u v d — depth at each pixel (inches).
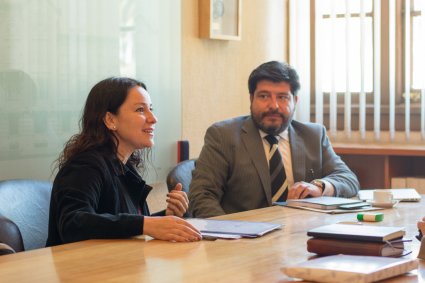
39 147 112.1
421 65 157.6
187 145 142.0
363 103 163.9
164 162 138.5
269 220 85.4
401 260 56.1
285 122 112.4
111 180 82.0
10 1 106.7
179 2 140.4
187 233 71.1
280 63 113.7
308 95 170.7
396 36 162.2
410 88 160.7
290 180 113.3
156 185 137.5
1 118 105.9
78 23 118.2
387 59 164.2
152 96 134.8
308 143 117.0
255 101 112.5
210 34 146.5
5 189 84.7
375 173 159.3
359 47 164.7
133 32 129.7
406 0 159.5
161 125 137.5
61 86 115.5
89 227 71.7
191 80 145.8
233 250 65.9
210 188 108.3
